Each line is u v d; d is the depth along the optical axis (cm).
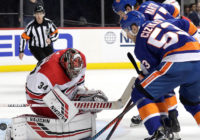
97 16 1936
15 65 1709
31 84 603
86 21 1912
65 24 1916
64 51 616
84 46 1767
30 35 1245
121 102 596
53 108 593
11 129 611
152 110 552
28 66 1723
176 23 597
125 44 1788
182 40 542
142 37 552
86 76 1539
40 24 1234
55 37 1252
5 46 1695
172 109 646
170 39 541
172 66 535
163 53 541
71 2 1914
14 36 1703
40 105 612
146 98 556
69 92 622
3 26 1888
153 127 548
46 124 606
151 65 557
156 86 543
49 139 609
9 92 1220
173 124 638
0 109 964
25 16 1734
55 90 589
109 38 1777
